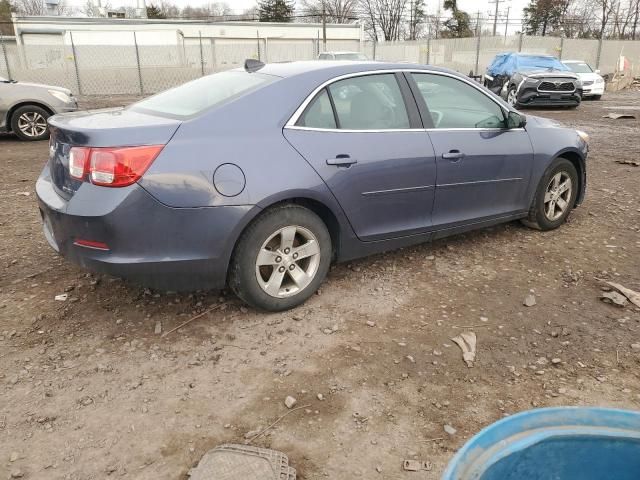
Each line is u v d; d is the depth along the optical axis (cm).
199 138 304
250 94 331
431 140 390
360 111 365
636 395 272
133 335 324
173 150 295
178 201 293
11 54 2272
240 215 308
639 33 5103
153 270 300
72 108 1088
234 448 234
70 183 304
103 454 234
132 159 286
